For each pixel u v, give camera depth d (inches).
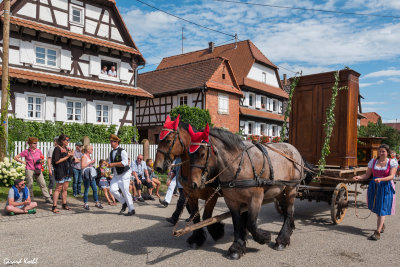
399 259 173.9
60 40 680.4
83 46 719.1
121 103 791.1
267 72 1307.8
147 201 368.8
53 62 682.2
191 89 978.1
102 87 725.3
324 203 364.5
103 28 760.3
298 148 313.7
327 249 191.2
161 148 175.6
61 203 331.0
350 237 218.1
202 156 157.9
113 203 339.6
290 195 213.0
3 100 447.2
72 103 704.4
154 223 257.0
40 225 241.8
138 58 833.5
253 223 170.1
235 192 169.6
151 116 1119.6
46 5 660.7
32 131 573.9
